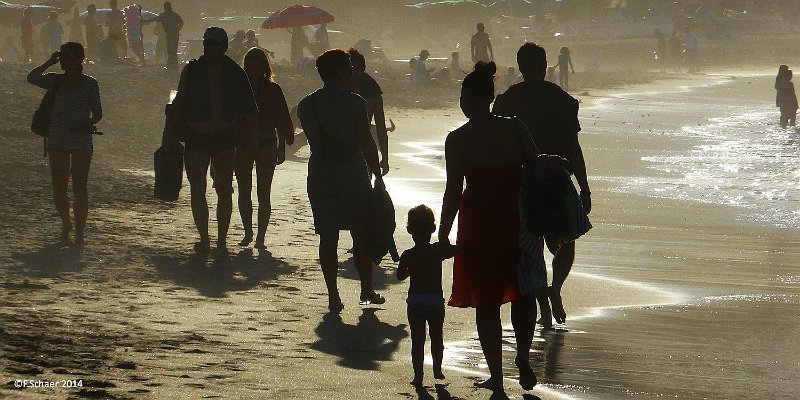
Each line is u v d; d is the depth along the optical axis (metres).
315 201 23.94
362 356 19.62
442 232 17.92
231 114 29.23
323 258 23.77
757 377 18.98
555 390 17.81
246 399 16.05
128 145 58.94
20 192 38.59
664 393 17.73
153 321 21.34
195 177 29.52
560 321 23.22
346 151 23.81
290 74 102.75
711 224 41.22
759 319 24.33
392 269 29.28
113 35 97.31
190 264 28.44
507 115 22.88
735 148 76.00
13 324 20.00
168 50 90.62
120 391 16.05
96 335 19.67
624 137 84.38
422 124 89.56
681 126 96.56
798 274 30.80
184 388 16.47
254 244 32.06
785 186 54.34
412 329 18.11
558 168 17.69
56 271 26.22
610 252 34.06
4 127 56.28
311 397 16.42
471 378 18.47
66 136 30.16
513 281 17.64
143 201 39.78
